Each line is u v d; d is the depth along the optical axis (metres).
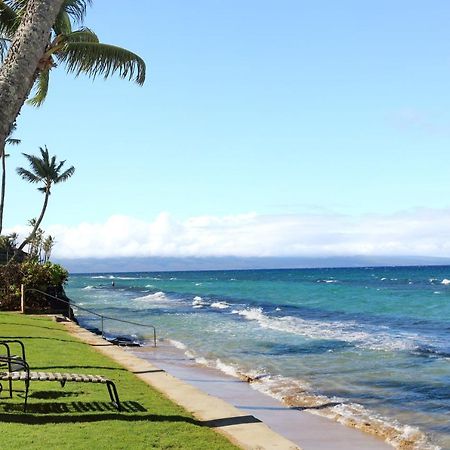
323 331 28.73
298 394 13.95
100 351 15.73
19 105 5.50
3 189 30.36
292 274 181.38
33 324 20.80
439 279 105.88
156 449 6.80
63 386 9.90
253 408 12.49
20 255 38.38
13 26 9.27
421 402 13.11
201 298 62.97
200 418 8.70
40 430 7.32
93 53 9.28
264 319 36.16
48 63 6.96
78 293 76.88
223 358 19.78
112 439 7.06
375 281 100.12
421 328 30.70
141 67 9.66
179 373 16.70
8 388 9.81
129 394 9.93
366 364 18.39
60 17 10.89
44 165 37.34
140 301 57.06
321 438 10.21
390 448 9.61
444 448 9.63
